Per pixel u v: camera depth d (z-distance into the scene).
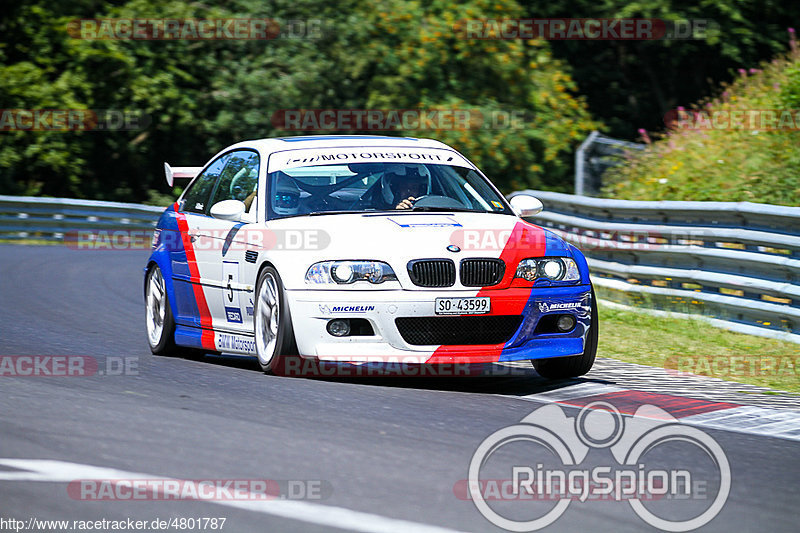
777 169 47.56
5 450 16.70
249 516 13.55
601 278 40.12
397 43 93.94
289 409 20.39
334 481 15.25
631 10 96.25
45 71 95.69
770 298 33.09
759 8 97.75
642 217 38.50
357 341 23.09
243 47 99.00
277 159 26.98
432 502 14.39
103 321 35.56
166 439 17.58
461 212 25.75
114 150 101.75
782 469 17.03
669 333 33.16
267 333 24.59
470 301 23.06
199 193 29.55
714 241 34.97
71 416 19.23
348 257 23.23
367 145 27.97
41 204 76.88
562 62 99.88
